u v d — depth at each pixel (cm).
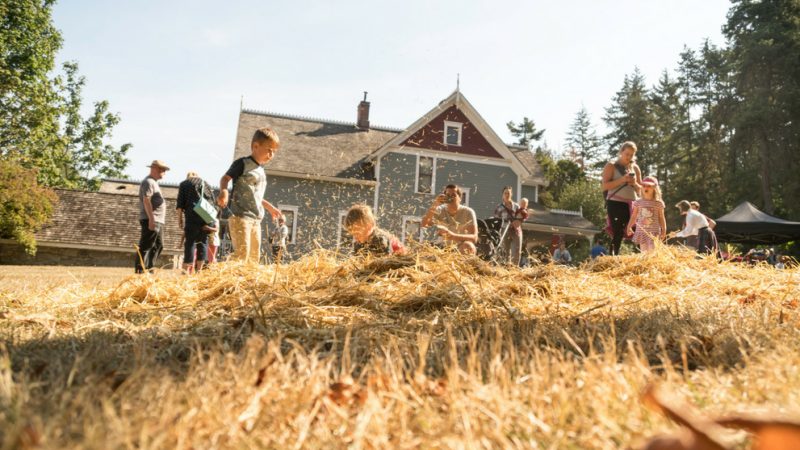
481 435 118
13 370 168
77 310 318
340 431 122
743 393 148
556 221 2906
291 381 147
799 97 3847
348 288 327
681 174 5075
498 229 938
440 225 591
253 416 124
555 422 127
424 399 148
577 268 471
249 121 2912
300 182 2644
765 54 4031
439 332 246
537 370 167
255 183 572
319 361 182
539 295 350
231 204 570
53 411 118
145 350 190
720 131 4644
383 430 121
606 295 354
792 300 343
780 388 144
